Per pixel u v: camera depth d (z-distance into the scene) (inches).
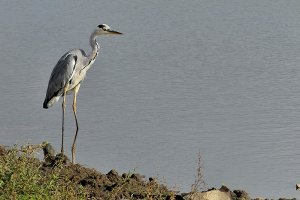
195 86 796.6
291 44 999.6
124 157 570.3
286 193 490.0
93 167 542.6
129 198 432.1
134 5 1338.6
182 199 435.8
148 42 1039.6
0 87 795.4
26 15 1246.9
